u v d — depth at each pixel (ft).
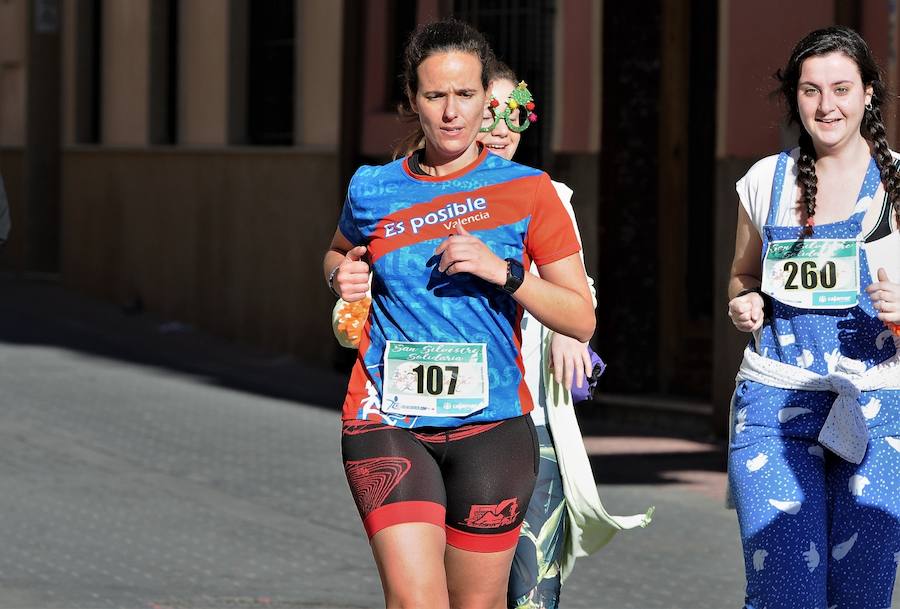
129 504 80.12
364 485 38.24
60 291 177.47
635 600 63.05
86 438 98.37
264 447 97.09
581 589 64.69
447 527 38.83
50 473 87.45
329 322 132.67
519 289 37.24
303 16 138.00
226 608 60.95
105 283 170.19
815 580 40.14
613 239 109.81
